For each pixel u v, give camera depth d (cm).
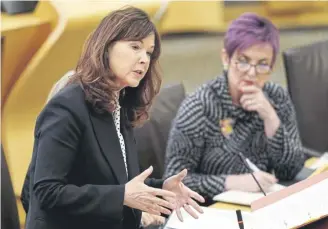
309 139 793
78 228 420
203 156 616
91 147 417
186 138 603
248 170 616
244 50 587
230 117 612
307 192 443
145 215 529
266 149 629
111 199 400
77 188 402
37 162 402
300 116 785
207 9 2064
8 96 884
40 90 877
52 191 394
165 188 461
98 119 423
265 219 436
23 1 884
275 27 595
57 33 859
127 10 424
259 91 608
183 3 2056
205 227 465
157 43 445
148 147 629
